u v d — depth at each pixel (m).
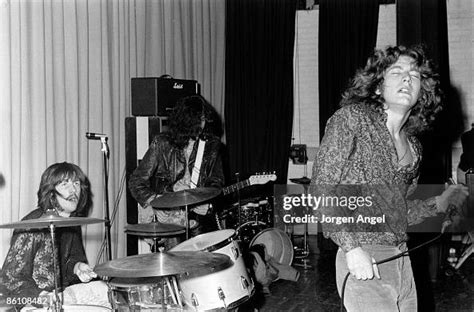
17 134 4.23
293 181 6.56
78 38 4.80
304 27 7.42
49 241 3.03
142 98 4.70
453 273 5.42
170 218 4.20
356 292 1.95
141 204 4.18
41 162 4.41
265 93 7.25
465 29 7.14
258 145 7.27
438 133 5.94
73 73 4.73
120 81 5.34
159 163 4.26
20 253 2.94
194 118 4.23
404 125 2.12
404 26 6.32
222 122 7.23
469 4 7.11
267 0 7.19
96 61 5.00
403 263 2.03
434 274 5.23
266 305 4.49
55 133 4.58
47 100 4.49
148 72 5.85
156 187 4.30
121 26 5.36
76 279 3.23
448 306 4.39
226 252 3.00
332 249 6.55
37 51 4.39
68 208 3.16
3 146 4.14
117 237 5.24
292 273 5.16
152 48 5.89
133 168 4.68
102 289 3.14
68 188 3.14
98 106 5.02
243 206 5.64
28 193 4.32
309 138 7.46
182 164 4.26
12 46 4.21
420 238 5.38
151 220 4.42
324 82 7.16
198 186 4.27
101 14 5.05
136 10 5.61
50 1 4.50
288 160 7.31
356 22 7.04
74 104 4.73
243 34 7.21
